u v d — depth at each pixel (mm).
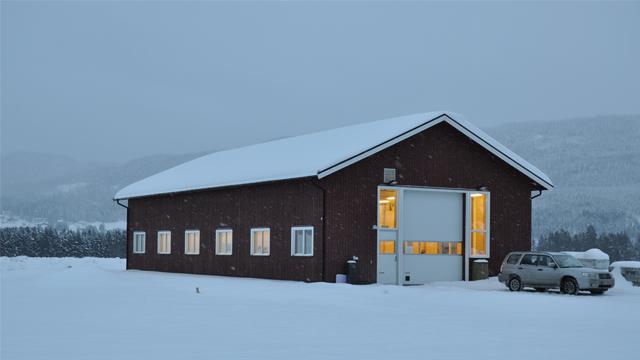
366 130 34312
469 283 31500
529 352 11867
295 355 11289
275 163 33562
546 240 123625
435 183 32562
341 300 21562
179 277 33469
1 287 26000
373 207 30797
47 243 99500
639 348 12430
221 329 14492
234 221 35031
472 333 14297
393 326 15367
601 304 21484
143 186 44469
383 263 30969
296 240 31047
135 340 12852
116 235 103938
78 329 14383
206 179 37281
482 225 34281
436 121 32156
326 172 28938
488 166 34312
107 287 25938
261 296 22531
